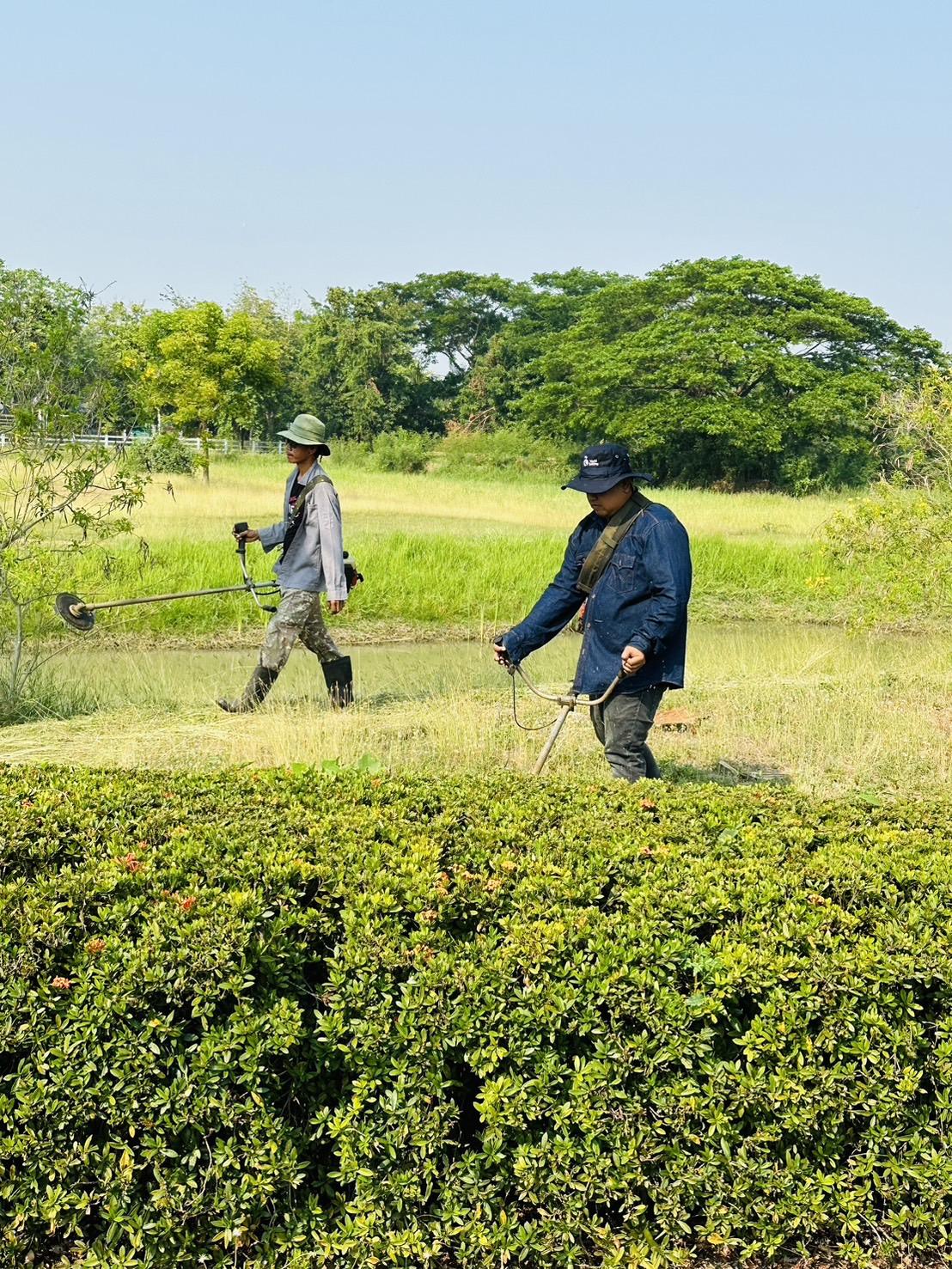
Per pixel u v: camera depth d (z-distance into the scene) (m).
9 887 3.56
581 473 6.21
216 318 45.00
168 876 3.71
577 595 6.41
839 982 3.39
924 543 13.00
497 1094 3.34
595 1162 3.36
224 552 17.14
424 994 3.36
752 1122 3.47
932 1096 3.50
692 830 4.32
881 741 8.55
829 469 54.88
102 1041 3.32
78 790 4.57
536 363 67.44
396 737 8.38
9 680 9.81
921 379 13.53
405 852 4.02
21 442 9.70
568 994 3.36
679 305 63.81
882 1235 3.48
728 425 52.88
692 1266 3.48
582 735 8.62
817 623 18.11
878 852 4.08
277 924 3.47
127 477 10.42
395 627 16.33
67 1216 3.33
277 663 9.41
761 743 8.73
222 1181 3.35
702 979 3.43
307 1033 3.38
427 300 91.69
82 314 9.93
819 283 60.41
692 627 17.61
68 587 9.87
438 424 77.44
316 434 9.36
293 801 4.56
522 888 3.73
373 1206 3.37
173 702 10.07
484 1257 3.38
